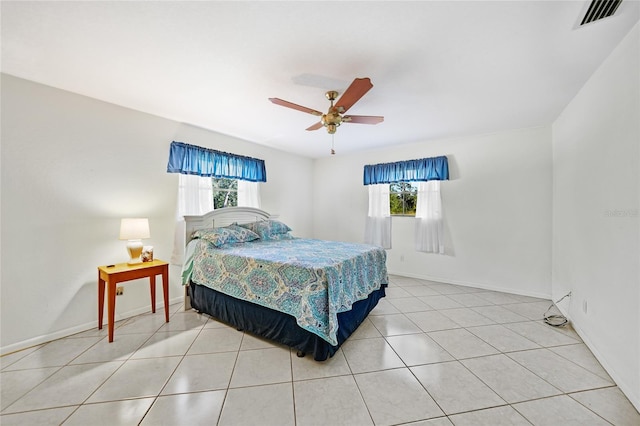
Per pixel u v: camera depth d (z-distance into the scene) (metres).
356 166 5.11
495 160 3.75
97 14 1.46
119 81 2.24
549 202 3.42
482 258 3.88
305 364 2.00
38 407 1.55
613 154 1.86
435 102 2.67
